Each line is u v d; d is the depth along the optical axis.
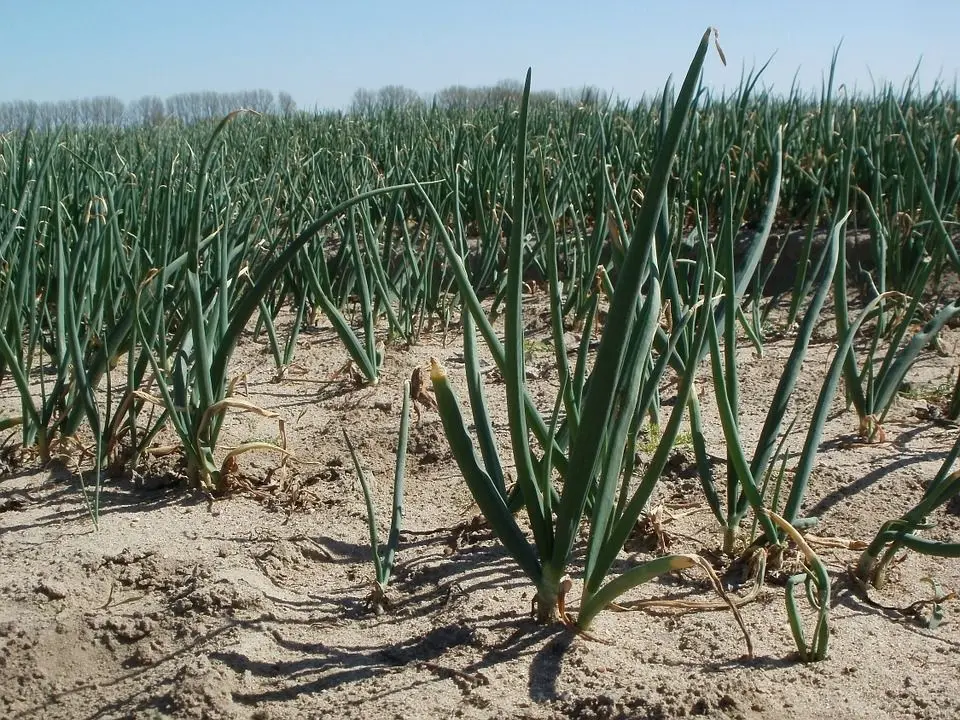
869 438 2.65
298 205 3.75
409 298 3.70
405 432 2.07
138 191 3.75
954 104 5.81
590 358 3.51
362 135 7.36
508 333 1.68
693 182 4.76
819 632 1.71
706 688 1.64
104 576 2.06
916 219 3.88
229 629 1.87
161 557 2.12
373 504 2.43
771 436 2.05
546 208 1.81
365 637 1.86
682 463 2.49
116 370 3.41
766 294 4.57
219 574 2.03
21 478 2.57
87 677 1.79
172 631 1.88
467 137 5.38
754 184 4.96
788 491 2.37
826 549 2.12
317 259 3.76
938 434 2.71
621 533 1.72
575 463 1.70
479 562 2.12
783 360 3.40
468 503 2.42
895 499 2.33
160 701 1.69
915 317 3.68
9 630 1.87
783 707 1.60
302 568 2.13
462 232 3.57
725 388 1.92
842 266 2.54
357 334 3.95
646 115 6.25
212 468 2.48
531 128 6.52
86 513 2.38
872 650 1.77
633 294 1.55
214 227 3.30
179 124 8.37
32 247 2.72
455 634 1.84
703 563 1.64
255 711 1.65
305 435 2.88
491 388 3.25
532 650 1.77
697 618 1.89
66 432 2.61
